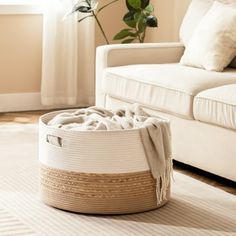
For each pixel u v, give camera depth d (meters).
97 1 6.47
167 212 4.04
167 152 4.05
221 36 4.96
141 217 3.97
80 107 6.54
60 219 3.94
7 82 6.32
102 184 3.93
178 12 6.12
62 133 3.95
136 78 4.90
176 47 5.45
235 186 4.48
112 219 3.94
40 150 4.11
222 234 3.79
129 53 5.29
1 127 5.73
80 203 3.98
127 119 4.08
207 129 4.45
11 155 4.98
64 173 3.98
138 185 3.97
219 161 4.39
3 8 6.18
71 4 6.29
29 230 3.82
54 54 6.30
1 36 6.24
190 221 3.94
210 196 4.27
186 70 4.91
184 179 4.55
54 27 6.25
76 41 6.35
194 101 4.48
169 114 4.72
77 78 6.50
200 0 5.43
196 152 4.54
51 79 6.32
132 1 5.95
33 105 6.42
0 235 3.76
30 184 4.43
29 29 6.31
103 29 6.61
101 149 3.91
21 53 6.32
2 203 4.14
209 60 4.95
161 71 4.88
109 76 5.13
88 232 3.80
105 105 5.30
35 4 6.28
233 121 4.21
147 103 4.81
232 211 4.07
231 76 4.75
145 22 5.98
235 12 4.99
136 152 3.94
